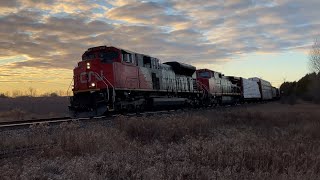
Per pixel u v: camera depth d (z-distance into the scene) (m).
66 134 14.25
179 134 17.88
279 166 12.03
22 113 39.84
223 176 10.27
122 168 10.77
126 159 12.11
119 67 25.34
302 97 81.94
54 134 14.91
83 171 9.87
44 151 12.52
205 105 45.56
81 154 12.79
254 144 15.88
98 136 14.42
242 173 10.77
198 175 10.48
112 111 25.06
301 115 37.66
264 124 28.53
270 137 18.84
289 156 12.99
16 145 13.24
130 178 10.06
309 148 15.12
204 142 15.65
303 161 12.73
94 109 24.78
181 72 39.34
